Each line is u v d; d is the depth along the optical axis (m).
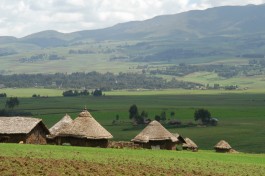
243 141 187.12
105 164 57.19
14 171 47.47
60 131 89.75
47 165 52.41
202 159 72.62
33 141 89.81
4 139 86.75
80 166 53.72
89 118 88.88
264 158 83.88
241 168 64.38
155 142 103.56
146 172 53.44
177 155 76.75
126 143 92.38
